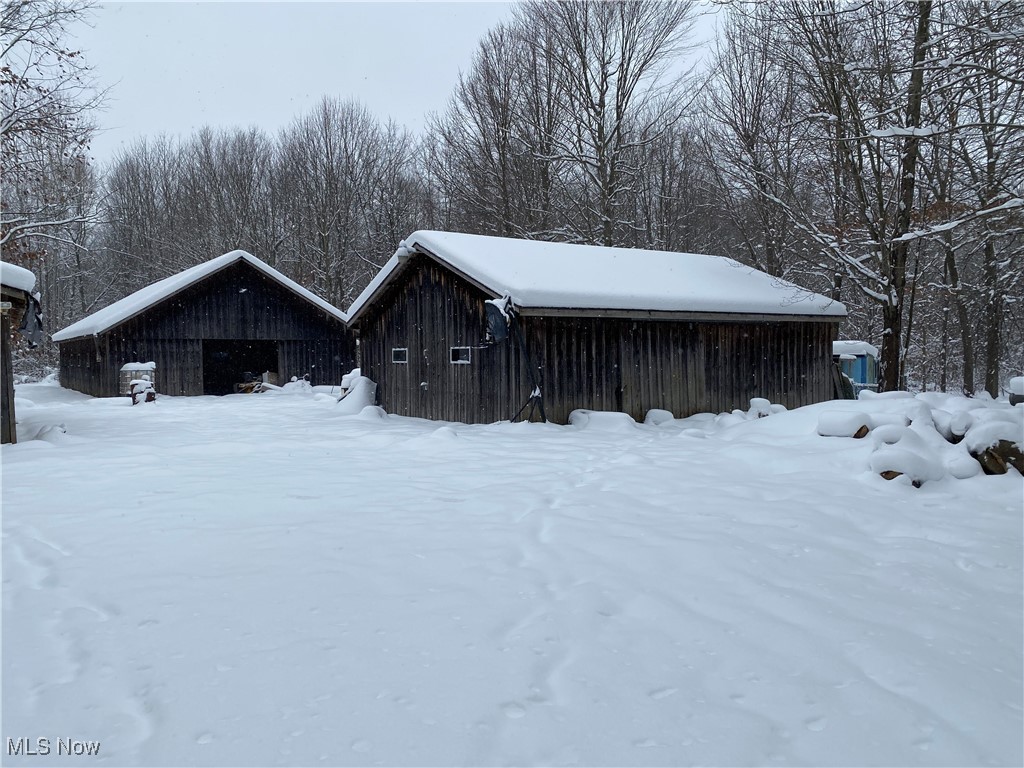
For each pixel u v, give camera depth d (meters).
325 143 40.44
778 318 14.30
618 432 11.11
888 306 15.54
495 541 4.94
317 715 2.69
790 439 8.51
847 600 3.91
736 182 23.64
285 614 3.65
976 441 6.85
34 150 19.33
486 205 30.44
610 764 2.39
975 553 4.70
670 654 3.23
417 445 9.75
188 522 5.51
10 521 5.61
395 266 14.47
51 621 3.60
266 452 9.49
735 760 2.42
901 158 14.61
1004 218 12.54
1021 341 29.95
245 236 43.62
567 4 27.16
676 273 14.73
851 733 2.61
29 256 20.39
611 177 27.47
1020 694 2.93
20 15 17.72
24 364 38.00
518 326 11.91
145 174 47.72
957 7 10.77
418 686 2.91
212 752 2.45
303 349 26.83
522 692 2.87
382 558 4.56
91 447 10.04
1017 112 9.87
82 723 2.65
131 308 23.11
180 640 3.35
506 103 29.36
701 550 4.68
